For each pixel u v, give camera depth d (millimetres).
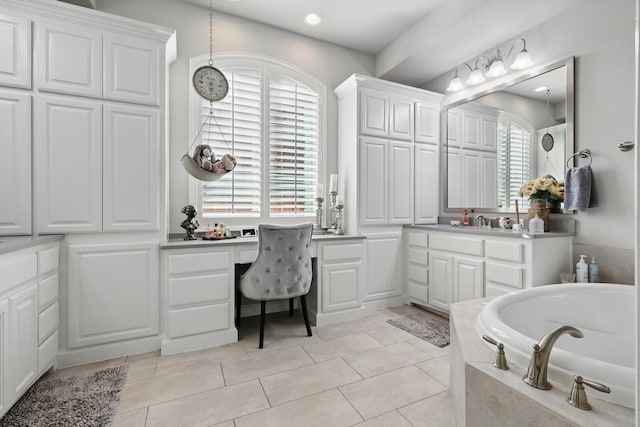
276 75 3088
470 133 3180
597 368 859
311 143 3254
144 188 2139
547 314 1624
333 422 1417
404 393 1647
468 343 1219
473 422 1043
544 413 812
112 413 1478
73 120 1945
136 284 2105
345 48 3471
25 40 1828
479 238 2527
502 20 2502
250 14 2881
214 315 2279
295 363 1989
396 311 3062
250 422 1419
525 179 2668
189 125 2701
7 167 1791
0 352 1353
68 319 1935
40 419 1431
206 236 2516
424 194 3400
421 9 2812
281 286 2295
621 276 2049
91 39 1987
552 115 2451
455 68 3350
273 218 3043
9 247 1370
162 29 2146
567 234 2275
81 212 1965
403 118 3266
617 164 2078
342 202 3201
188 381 1771
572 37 2330
